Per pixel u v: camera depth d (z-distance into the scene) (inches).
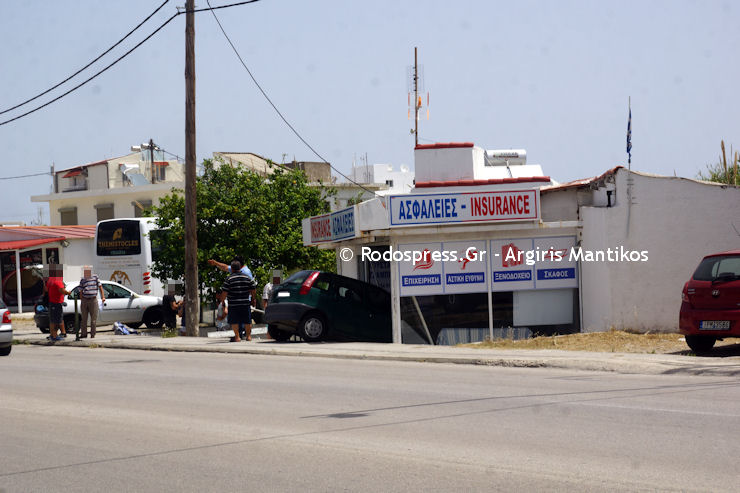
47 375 544.1
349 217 776.3
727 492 226.1
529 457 272.5
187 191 880.9
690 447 282.0
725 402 377.1
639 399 390.0
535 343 677.9
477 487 236.8
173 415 371.6
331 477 252.2
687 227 713.6
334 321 746.8
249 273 795.4
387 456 278.8
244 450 293.7
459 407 376.8
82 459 287.1
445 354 612.4
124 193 2438.5
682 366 507.5
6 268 1556.3
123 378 519.8
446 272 761.6
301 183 1162.6
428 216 743.7
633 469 253.3
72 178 2792.8
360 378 500.1
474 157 1071.6
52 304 869.2
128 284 1314.0
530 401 389.1
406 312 759.1
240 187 1092.5
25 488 250.1
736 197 713.0
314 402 402.6
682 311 573.0
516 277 767.7
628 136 845.8
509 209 751.7
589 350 628.7
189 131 873.5
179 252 1081.4
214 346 733.3
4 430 343.3
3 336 708.0
